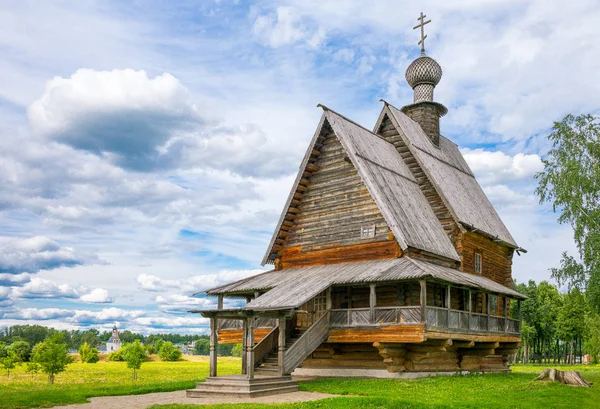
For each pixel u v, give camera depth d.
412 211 33.81
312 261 34.97
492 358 39.06
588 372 43.84
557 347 104.69
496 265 41.31
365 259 32.50
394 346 29.23
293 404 19.73
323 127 35.56
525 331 89.62
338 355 32.41
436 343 29.47
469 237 37.19
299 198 36.47
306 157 35.69
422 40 46.78
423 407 18.94
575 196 39.12
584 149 40.78
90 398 23.28
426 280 27.55
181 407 19.47
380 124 41.09
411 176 37.84
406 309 27.70
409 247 30.81
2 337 192.00
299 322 33.78
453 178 41.75
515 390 24.66
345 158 34.09
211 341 26.30
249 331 24.92
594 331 53.19
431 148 42.81
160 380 48.84
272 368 27.92
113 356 105.19
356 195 33.97
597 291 37.59
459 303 35.19
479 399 21.75
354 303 32.75
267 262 36.06
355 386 25.48
